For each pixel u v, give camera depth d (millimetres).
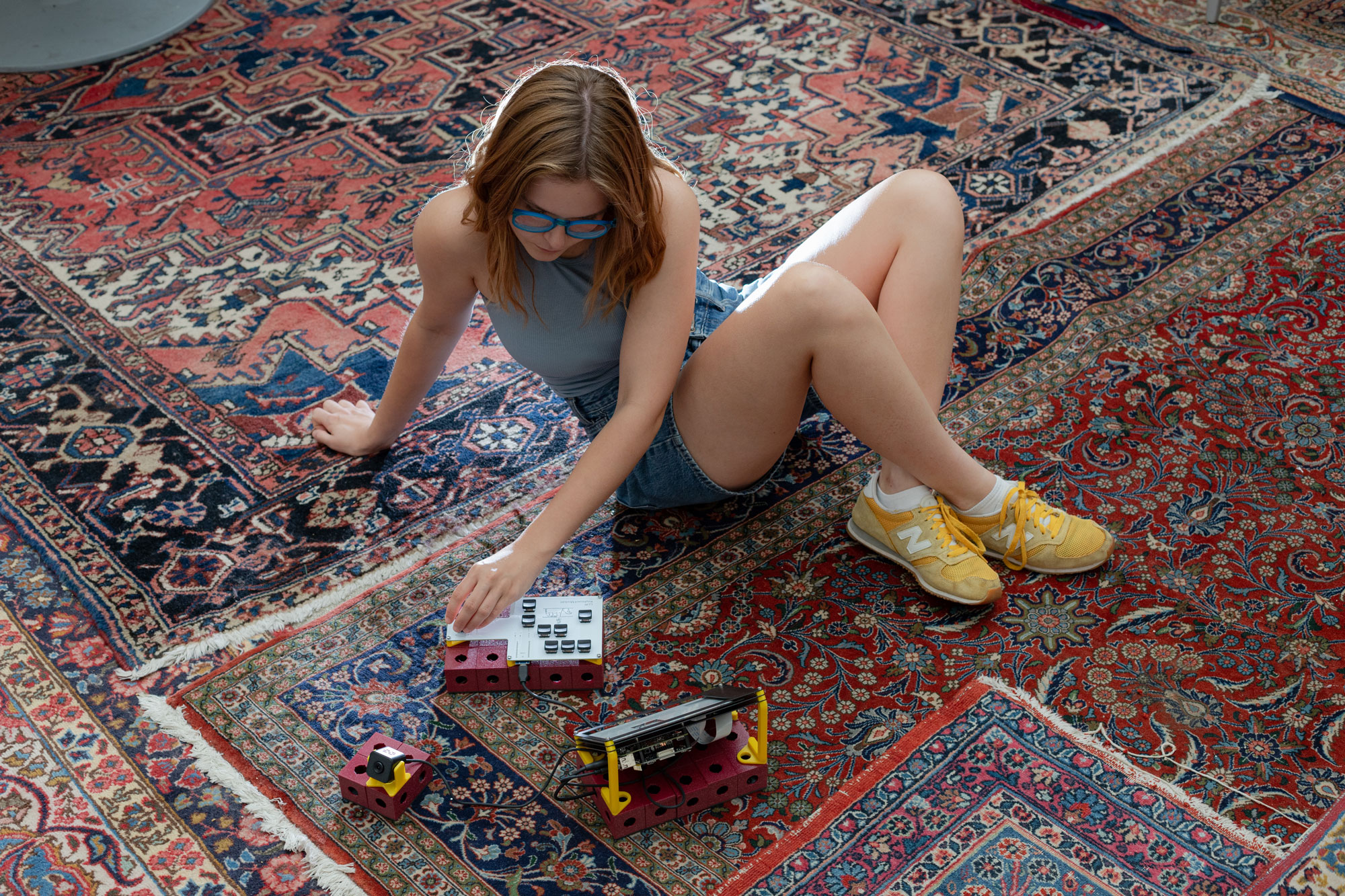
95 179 2859
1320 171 2621
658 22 3367
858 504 1884
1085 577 1831
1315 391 2123
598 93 1359
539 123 1341
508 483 2055
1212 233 2486
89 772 1616
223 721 1682
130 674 1746
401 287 2520
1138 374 2186
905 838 1501
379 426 2055
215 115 3074
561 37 3318
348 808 1569
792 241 2570
